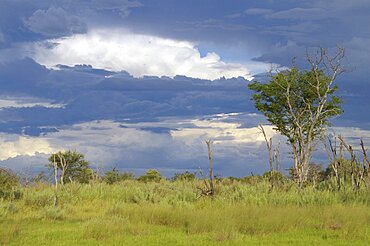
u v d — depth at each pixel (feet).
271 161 88.28
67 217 64.75
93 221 53.88
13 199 80.02
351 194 73.67
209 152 84.64
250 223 51.26
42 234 50.08
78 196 83.82
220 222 52.11
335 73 127.54
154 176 147.33
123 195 88.02
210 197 81.46
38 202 75.92
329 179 90.07
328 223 52.85
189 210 60.44
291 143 128.36
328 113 127.24
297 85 131.54
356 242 44.65
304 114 127.44
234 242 45.06
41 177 95.66
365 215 55.83
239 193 80.59
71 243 44.98
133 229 51.11
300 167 107.65
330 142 85.10
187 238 47.55
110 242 45.37
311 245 43.39
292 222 53.21
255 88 136.87
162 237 47.93
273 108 131.85
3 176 87.04
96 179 119.14
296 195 74.33
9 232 48.52
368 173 80.69
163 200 78.95
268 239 46.75
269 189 82.28
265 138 88.84
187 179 118.52
